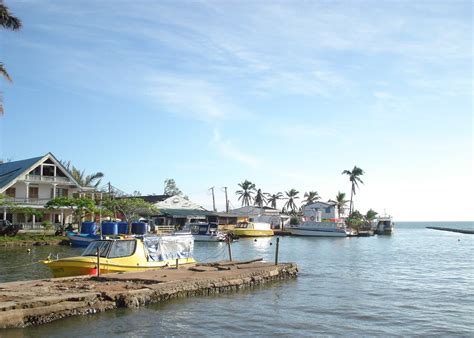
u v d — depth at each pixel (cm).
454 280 2914
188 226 7150
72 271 2228
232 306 1912
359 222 11381
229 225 8850
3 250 4422
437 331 1653
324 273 3152
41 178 6159
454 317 1864
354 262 4012
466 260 4328
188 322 1638
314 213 11281
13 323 1426
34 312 1480
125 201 6581
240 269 2586
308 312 1884
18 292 1678
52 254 4009
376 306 2045
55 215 6300
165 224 8594
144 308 1772
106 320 1588
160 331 1519
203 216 9019
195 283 2056
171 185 12188
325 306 2011
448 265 3856
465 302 2166
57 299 1575
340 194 11606
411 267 3672
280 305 1991
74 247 4778
